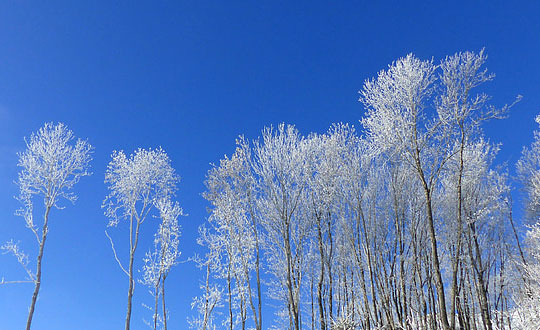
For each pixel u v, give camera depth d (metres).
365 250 17.38
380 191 18.09
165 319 17.95
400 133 14.50
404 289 15.91
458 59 14.23
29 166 16.16
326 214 18.91
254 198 19.38
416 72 14.62
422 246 17.17
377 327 16.16
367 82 15.59
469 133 13.91
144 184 19.34
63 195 16.58
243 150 19.91
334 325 17.23
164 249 19.11
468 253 18.22
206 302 19.30
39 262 15.30
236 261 19.38
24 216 15.48
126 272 17.61
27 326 14.30
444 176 18.50
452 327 12.70
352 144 18.59
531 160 21.02
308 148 19.23
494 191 19.86
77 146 17.22
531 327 16.80
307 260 19.70
